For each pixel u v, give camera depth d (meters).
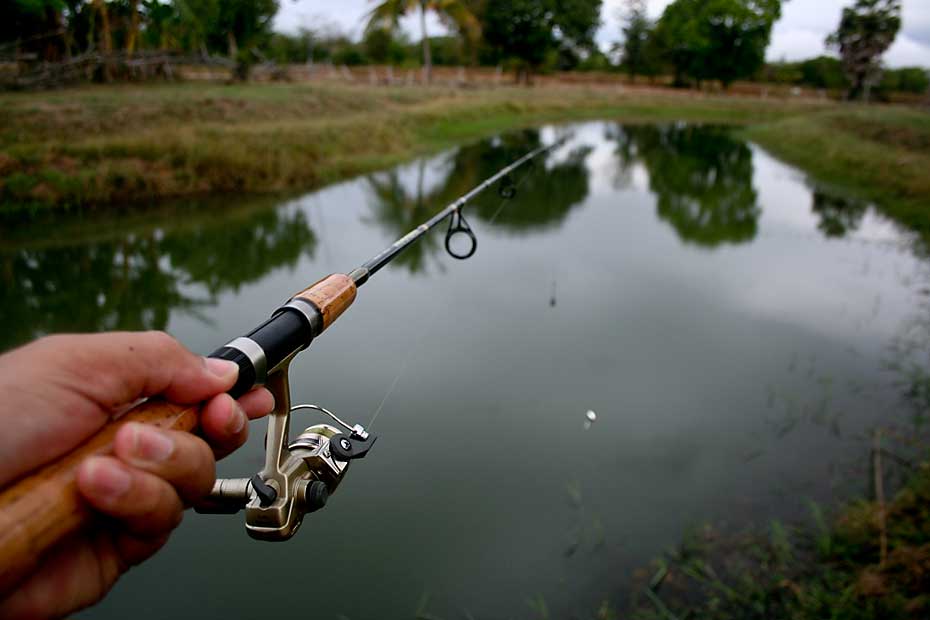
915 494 2.94
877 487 3.09
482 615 2.56
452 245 7.10
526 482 3.26
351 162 11.26
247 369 0.78
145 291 5.55
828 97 43.47
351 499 3.14
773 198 10.60
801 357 4.56
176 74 18.25
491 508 3.08
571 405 3.89
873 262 6.89
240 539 2.93
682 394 4.04
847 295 5.83
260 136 10.69
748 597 2.59
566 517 3.04
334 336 4.64
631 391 4.05
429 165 12.43
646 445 3.54
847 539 2.81
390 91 20.64
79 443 0.57
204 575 2.72
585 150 16.59
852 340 4.85
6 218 7.30
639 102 30.88
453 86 28.62
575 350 4.57
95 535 0.62
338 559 2.81
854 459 3.41
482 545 2.88
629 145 18.19
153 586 2.66
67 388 0.57
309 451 0.92
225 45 20.95
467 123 18.69
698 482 3.27
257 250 6.79
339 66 33.03
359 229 7.70
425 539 2.92
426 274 6.06
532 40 34.50
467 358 4.39
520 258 6.67
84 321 4.90
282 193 9.22
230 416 0.70
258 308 5.21
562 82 41.03
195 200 8.58
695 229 8.27
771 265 6.73
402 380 4.09
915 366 4.40
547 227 8.12
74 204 7.84
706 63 39.09
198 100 12.77
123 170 8.38
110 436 0.59
